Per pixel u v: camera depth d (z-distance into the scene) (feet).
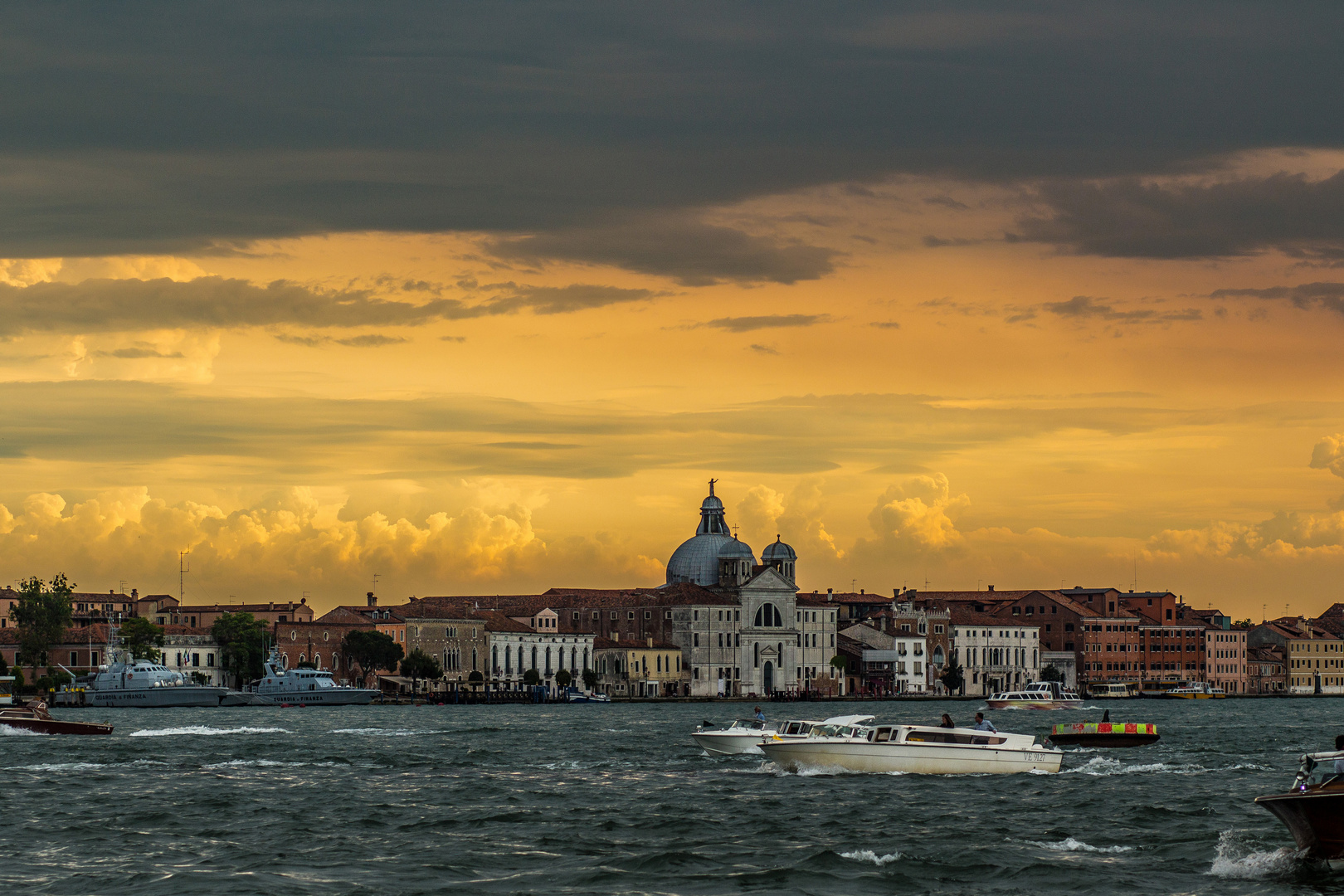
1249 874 305.12
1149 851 331.57
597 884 297.33
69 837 351.05
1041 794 427.33
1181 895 287.48
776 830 362.53
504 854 330.34
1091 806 402.93
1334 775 296.92
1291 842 338.13
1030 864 313.12
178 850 333.21
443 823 374.02
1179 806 403.75
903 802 409.49
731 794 430.61
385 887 293.64
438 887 294.05
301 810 397.80
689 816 386.11
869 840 346.33
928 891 292.40
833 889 294.46
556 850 335.06
